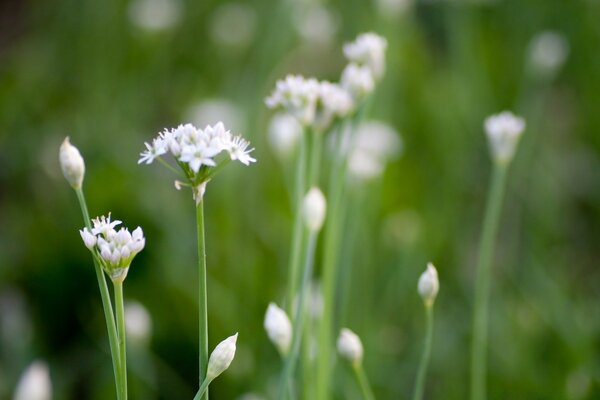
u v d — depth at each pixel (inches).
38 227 41.3
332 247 31.5
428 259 41.0
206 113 45.7
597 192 47.0
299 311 29.6
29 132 50.3
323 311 31.4
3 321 38.4
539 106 48.1
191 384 37.9
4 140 49.8
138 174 43.2
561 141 50.8
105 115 49.9
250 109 43.9
